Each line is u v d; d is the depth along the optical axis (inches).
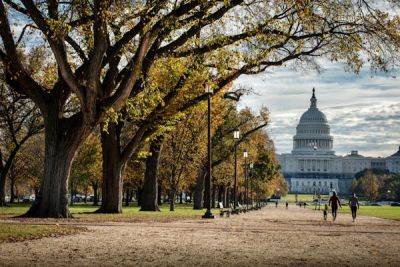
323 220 1669.5
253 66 1288.1
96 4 910.4
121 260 503.2
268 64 1302.9
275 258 537.6
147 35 1006.4
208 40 1175.6
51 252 547.5
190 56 1229.7
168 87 1380.4
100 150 3132.4
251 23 1137.4
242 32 1155.3
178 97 1469.0
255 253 580.4
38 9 979.3
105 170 1486.2
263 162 4621.1
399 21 1088.2
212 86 1397.6
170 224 1065.5
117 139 1470.2
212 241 707.4
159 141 1945.1
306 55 1251.8
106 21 917.8
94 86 976.9
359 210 3720.5
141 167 3137.3
